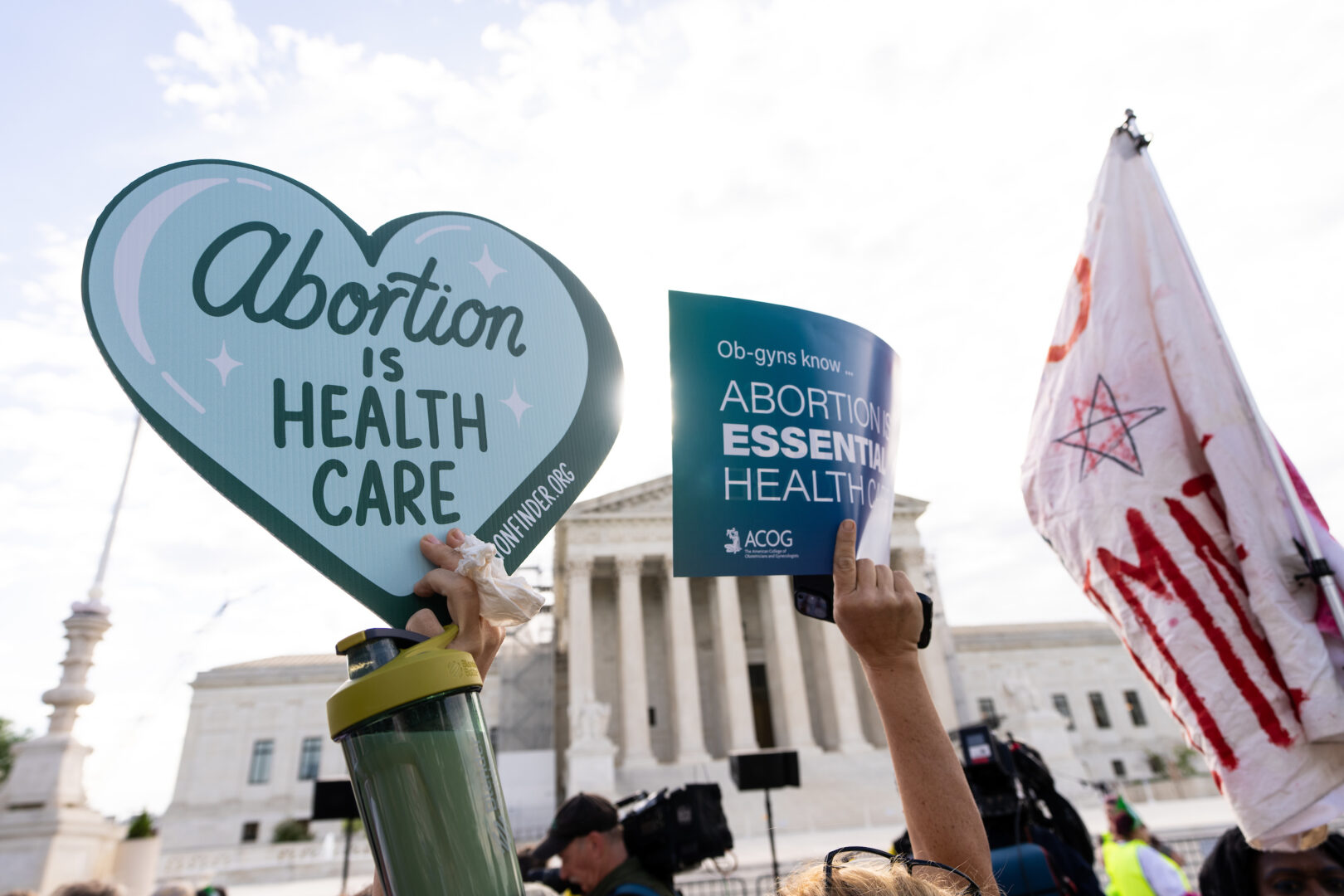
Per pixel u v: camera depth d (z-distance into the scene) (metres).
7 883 10.91
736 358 2.13
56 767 11.89
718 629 41.03
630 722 37.78
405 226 1.78
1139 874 5.80
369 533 1.54
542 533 1.71
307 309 1.62
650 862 3.74
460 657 1.29
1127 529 2.67
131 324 1.46
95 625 12.77
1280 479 2.48
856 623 1.84
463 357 1.74
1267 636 2.39
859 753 37.25
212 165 1.61
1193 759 47.53
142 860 12.85
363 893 3.45
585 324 1.91
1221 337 2.65
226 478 1.46
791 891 1.32
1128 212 2.94
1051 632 57.59
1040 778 4.43
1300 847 2.34
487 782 1.24
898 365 2.42
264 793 46.47
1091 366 2.90
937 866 1.39
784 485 2.07
